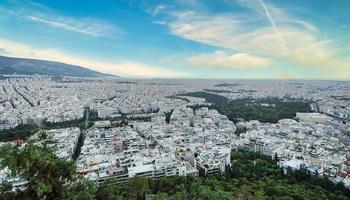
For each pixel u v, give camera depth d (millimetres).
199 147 188625
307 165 148125
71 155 179375
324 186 127312
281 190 114562
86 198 42469
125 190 115562
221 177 137750
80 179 44188
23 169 35938
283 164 152500
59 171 39750
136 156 162875
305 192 115375
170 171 142125
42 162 36500
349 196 117750
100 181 127750
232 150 194250
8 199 37312
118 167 142500
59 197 39219
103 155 164750
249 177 137375
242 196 104188
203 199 91188
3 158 35844
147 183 118375
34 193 37281
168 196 110500
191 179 129500
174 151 180500
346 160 165000
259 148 189625
